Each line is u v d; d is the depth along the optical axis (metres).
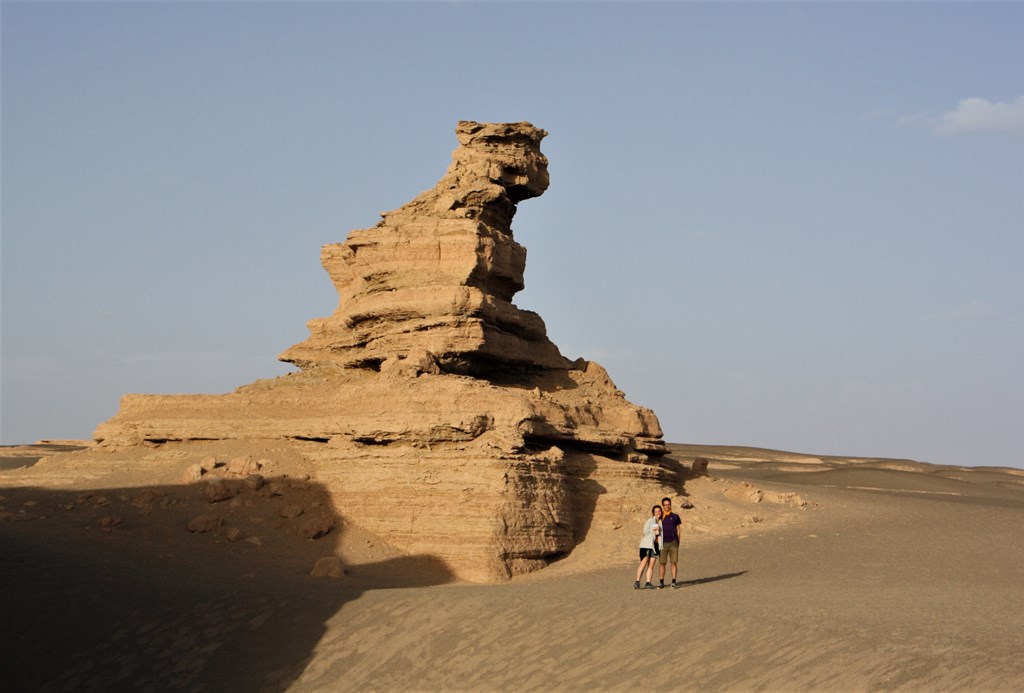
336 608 29.67
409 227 45.41
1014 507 60.97
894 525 45.59
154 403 45.09
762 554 38.69
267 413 42.78
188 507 37.53
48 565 32.19
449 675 26.23
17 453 81.62
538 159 49.00
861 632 24.12
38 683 26.98
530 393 42.88
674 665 24.52
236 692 26.53
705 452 138.50
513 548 36.00
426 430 37.94
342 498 38.19
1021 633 23.75
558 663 25.75
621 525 41.19
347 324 47.91
